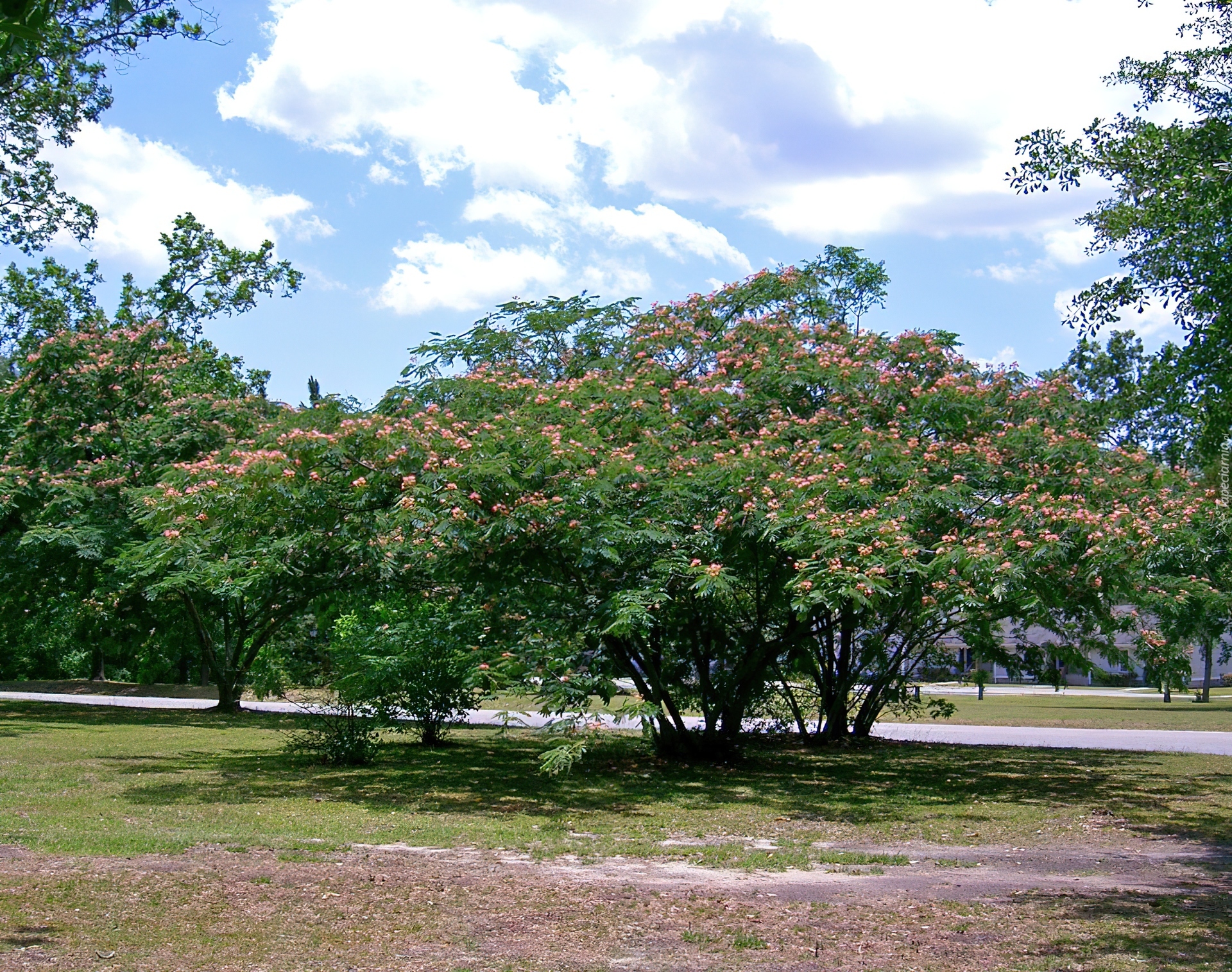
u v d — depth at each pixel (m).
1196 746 19.00
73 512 20.14
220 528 12.23
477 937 5.97
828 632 16.45
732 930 6.23
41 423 21.44
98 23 14.27
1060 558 10.98
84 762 13.59
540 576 12.35
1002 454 13.47
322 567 15.50
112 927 5.86
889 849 9.02
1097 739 20.30
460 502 10.81
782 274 15.78
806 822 10.38
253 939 5.77
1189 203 8.05
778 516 11.35
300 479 11.14
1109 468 13.63
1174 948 5.93
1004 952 5.85
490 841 8.91
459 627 14.66
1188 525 12.29
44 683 33.16
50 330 28.20
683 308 15.47
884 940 6.07
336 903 6.57
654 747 16.05
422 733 18.05
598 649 12.78
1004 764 15.73
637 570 12.07
